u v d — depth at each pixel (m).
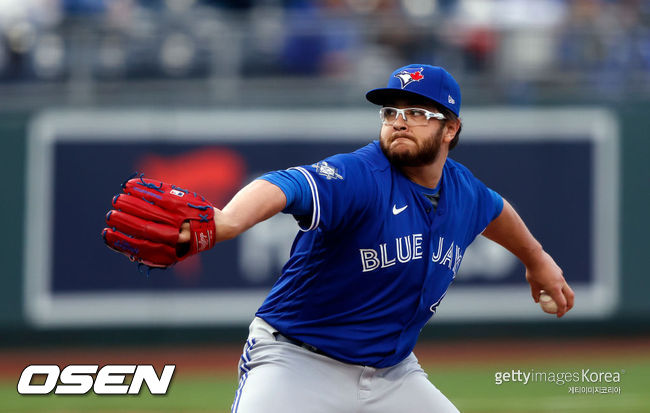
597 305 39.53
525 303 39.12
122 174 38.12
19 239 37.47
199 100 38.66
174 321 37.91
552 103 39.78
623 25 41.69
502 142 39.59
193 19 40.88
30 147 37.75
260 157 38.75
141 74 39.16
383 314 12.03
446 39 39.94
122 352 36.84
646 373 31.80
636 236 39.66
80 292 37.59
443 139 12.07
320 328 12.02
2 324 37.22
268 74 39.53
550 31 40.06
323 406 11.91
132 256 10.16
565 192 39.69
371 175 11.58
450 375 31.81
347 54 39.75
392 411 12.35
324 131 39.09
